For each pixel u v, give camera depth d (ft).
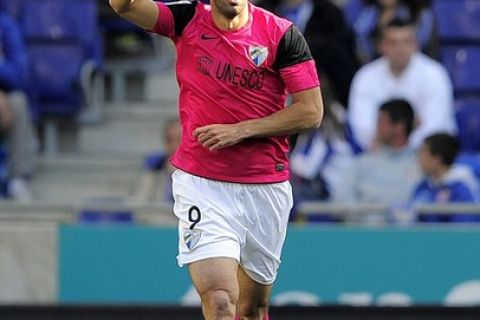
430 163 89.10
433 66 101.81
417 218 87.10
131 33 117.80
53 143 111.24
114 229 86.79
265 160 60.90
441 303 86.43
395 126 91.71
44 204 87.71
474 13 111.86
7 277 87.45
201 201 60.18
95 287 87.15
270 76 60.13
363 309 86.48
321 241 86.28
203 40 59.47
